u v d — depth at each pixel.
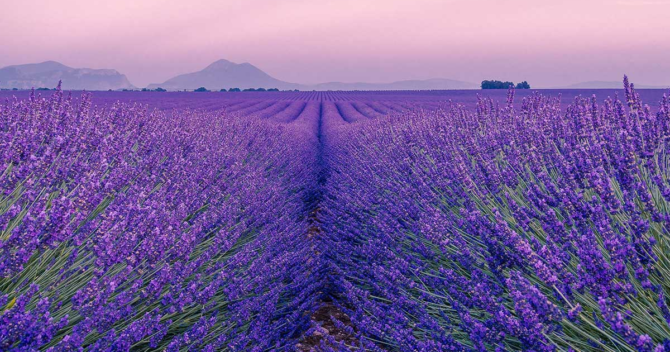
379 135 6.59
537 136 3.06
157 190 2.84
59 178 2.27
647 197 1.73
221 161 3.98
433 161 3.95
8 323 1.22
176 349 1.72
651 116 2.67
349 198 4.25
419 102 28.61
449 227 2.55
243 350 2.01
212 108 21.59
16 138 2.46
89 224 1.88
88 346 1.62
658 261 1.67
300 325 2.57
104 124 3.46
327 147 9.77
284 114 20.31
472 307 2.03
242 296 2.32
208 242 2.59
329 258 3.57
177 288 1.89
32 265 1.76
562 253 1.79
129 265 1.76
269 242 2.94
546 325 1.49
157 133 3.97
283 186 5.00
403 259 2.65
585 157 2.31
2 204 2.08
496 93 42.44
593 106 3.25
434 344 1.86
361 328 2.37
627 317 1.54
